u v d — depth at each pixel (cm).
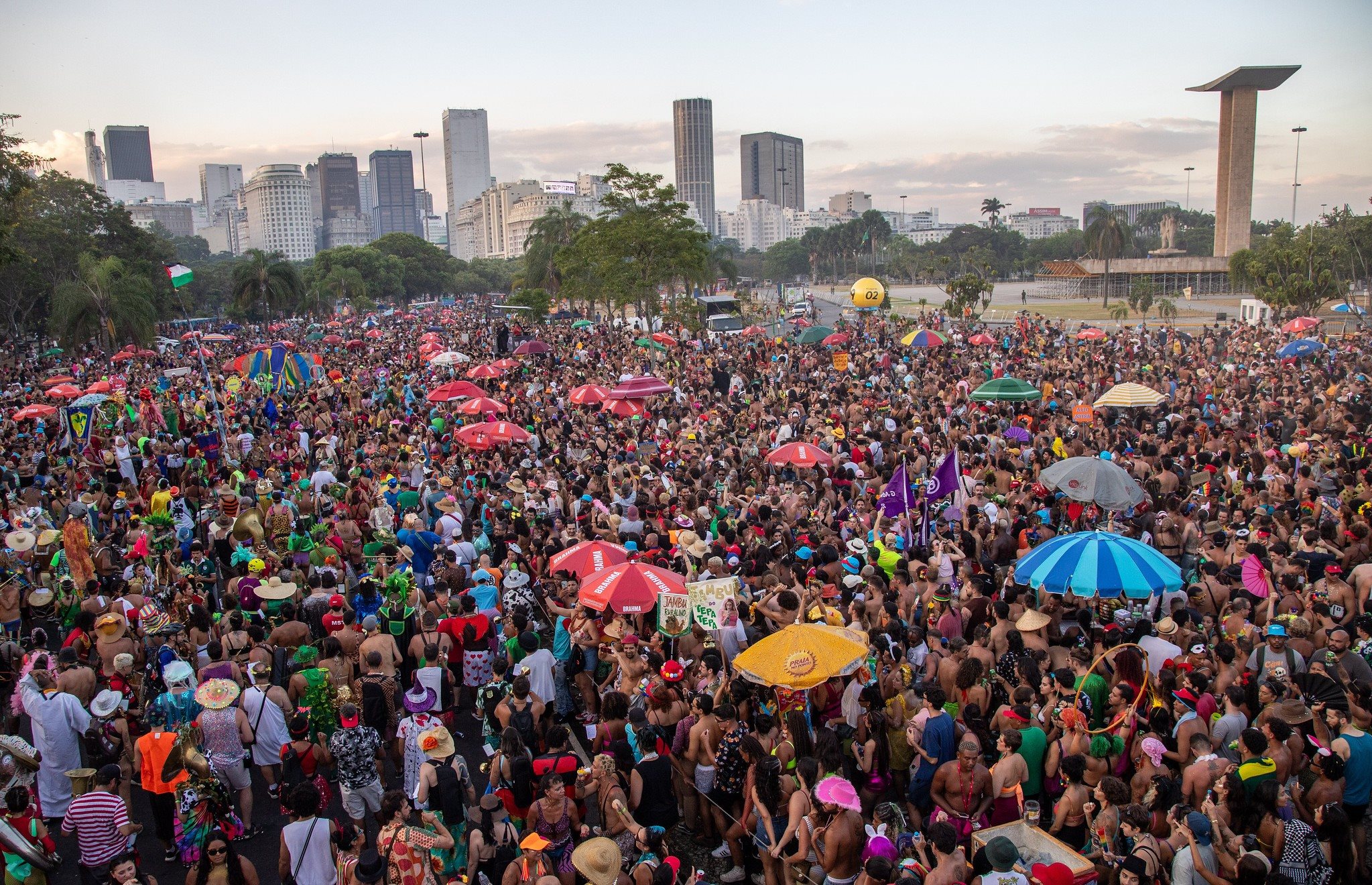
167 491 1730
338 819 963
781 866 791
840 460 1897
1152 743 764
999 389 2072
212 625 1193
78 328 6300
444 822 786
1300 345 3077
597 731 950
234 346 7569
